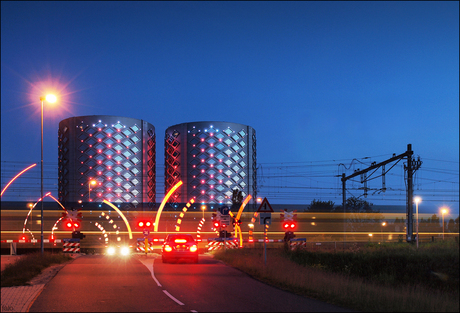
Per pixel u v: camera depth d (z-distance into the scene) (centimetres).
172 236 2409
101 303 1103
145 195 13362
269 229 8300
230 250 3078
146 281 1532
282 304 1117
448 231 7238
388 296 1198
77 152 12738
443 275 1859
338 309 1062
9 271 1823
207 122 13550
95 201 12431
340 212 8212
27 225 8206
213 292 1296
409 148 4159
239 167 13688
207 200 13212
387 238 7138
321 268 2131
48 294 1239
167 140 14262
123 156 12975
